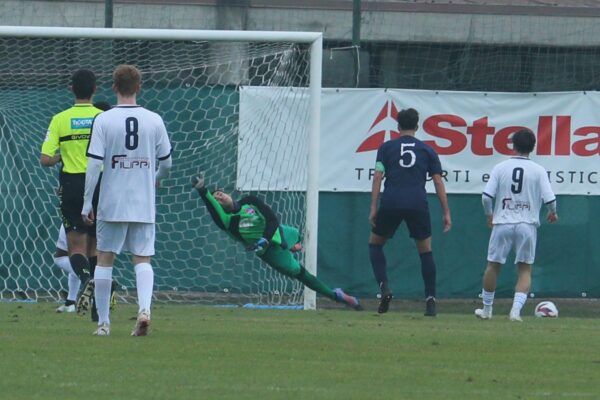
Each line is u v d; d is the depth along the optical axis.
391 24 48.59
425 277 38.59
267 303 46.03
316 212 42.72
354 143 46.12
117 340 27.12
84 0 50.81
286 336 29.34
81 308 32.50
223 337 28.67
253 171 46.16
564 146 46.69
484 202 37.25
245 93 46.34
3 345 25.94
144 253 27.48
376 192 38.41
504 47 48.69
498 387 21.41
